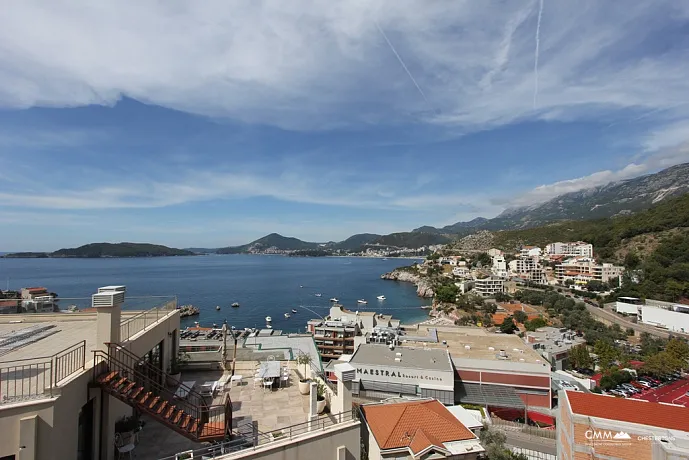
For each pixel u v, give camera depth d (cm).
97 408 1140
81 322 1883
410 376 4772
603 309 11081
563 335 8644
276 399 1692
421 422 2384
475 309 13100
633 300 10556
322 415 1451
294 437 1192
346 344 8550
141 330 1577
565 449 2581
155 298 1917
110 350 1191
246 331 7150
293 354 2505
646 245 13950
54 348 1334
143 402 1127
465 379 5178
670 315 8862
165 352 1839
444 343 6300
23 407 853
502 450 3094
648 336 8325
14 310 1988
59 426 920
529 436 3941
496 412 4916
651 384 6391
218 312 14350
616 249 15062
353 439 1309
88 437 1113
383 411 2502
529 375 5044
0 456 820
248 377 1980
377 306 16562
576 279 14450
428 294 18738
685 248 11869
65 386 951
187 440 1351
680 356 6950
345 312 10525
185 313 13638
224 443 1113
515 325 10125
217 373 2028
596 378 6819
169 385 1811
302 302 16688
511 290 15312
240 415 1512
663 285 10738
